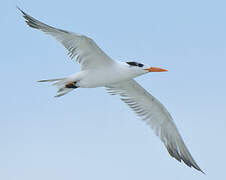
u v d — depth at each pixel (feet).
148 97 48.98
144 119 50.06
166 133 49.60
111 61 44.39
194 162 47.70
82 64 44.16
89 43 41.81
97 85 45.21
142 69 45.32
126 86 49.34
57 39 42.16
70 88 45.19
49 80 44.32
